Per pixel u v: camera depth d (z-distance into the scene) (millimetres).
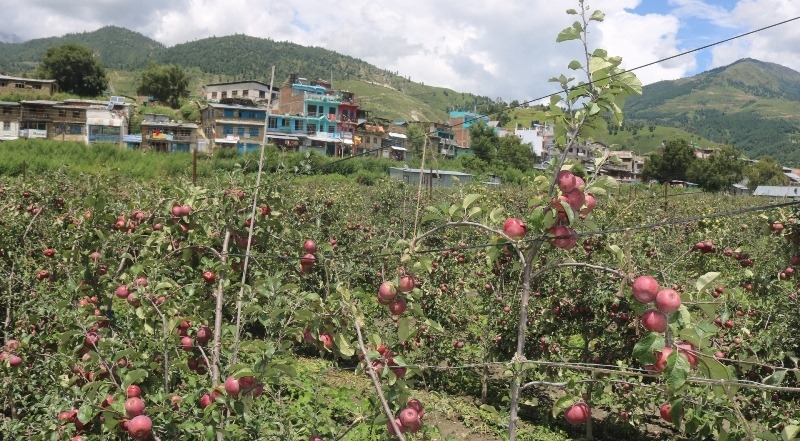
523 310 3100
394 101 186250
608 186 2984
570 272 6707
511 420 3096
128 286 4371
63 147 40688
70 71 86750
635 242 6867
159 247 5121
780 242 6094
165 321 4113
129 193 10586
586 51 2918
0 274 5578
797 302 5746
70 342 4344
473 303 7883
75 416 3736
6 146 38812
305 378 6793
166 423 3449
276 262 5617
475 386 7859
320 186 20000
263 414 3771
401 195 17641
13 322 5473
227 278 4777
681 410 2666
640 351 2486
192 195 5340
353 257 5285
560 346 7125
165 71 90688
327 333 3707
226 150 47656
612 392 6492
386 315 6031
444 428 6773
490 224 3268
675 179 49875
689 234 9344
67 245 5914
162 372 4176
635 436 6863
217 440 3439
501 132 75688
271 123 67562
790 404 5164
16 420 3965
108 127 64375
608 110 2914
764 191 45062
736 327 5824
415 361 7051
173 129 65000
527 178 4562
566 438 6766
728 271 7469
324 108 73500
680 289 5598
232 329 3957
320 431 3670
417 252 3486
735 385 2545
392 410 3242
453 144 61656
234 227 5238
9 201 8211
